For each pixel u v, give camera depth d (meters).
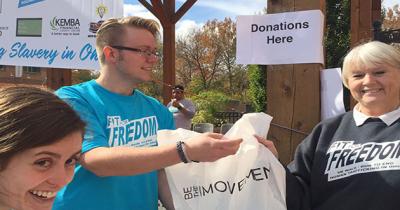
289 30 2.46
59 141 1.05
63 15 4.29
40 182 1.06
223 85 24.56
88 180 1.76
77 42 4.27
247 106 12.09
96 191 1.76
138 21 1.92
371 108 1.94
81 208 1.74
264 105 8.34
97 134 1.73
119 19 1.92
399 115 1.90
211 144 1.53
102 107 1.83
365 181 1.81
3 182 1.06
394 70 1.90
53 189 1.10
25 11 4.40
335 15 9.50
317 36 2.40
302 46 2.43
